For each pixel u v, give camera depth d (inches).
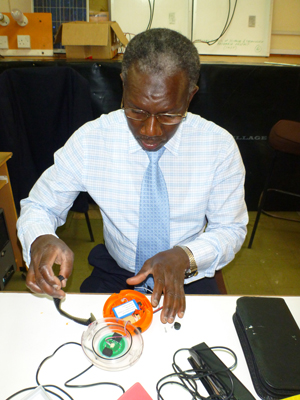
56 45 93.1
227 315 28.7
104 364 23.8
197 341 26.2
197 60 29.7
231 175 39.1
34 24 88.7
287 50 102.6
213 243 35.9
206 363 23.8
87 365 23.9
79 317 27.6
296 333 24.9
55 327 26.8
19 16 85.7
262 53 99.2
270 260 85.8
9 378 23.0
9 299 29.5
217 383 22.7
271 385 21.5
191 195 39.0
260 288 76.4
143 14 95.1
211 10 95.0
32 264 29.8
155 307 27.9
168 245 38.0
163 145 33.3
